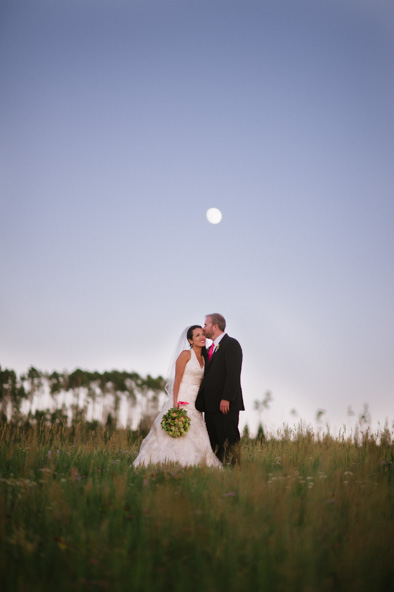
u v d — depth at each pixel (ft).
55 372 88.89
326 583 11.80
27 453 23.82
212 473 20.62
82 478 20.95
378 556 13.21
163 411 27.14
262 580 11.41
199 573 11.84
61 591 10.96
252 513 15.11
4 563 11.69
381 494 17.51
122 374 97.71
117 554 12.14
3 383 82.58
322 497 16.76
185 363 26.99
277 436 31.55
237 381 26.43
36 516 15.12
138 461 25.86
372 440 27.68
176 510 14.55
